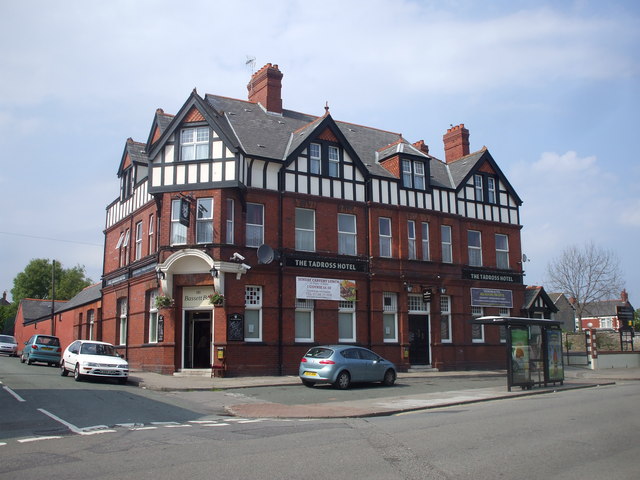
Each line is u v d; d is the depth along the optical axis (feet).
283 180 80.48
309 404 51.39
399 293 88.17
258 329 76.33
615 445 31.22
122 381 68.23
